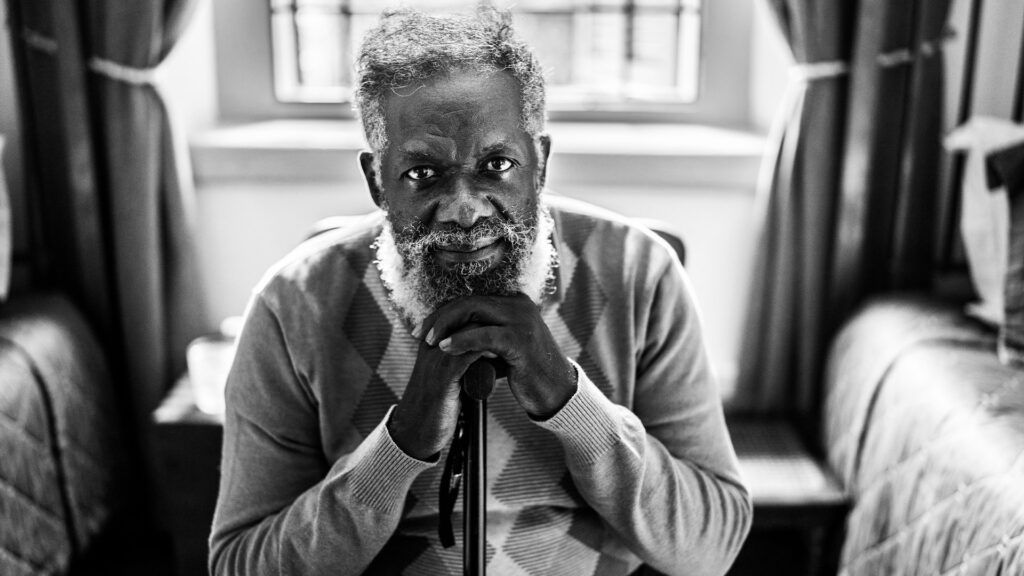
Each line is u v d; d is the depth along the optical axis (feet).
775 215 7.18
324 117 8.34
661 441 3.69
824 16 6.74
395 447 3.17
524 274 3.17
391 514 3.29
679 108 8.27
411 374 3.29
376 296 3.61
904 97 6.92
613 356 3.64
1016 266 6.03
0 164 6.97
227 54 8.23
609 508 3.41
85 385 6.98
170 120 7.20
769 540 7.61
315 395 3.58
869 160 6.90
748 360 7.54
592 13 8.14
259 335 3.61
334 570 3.38
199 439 6.53
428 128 3.03
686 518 3.49
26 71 7.19
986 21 7.02
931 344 6.17
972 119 6.88
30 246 7.41
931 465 5.38
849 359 6.77
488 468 3.57
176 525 6.66
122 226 7.22
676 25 8.19
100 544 7.64
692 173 7.48
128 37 6.91
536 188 3.25
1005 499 4.65
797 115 6.97
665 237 4.71
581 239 3.72
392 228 3.20
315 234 4.44
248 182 7.63
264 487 3.60
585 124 8.27
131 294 7.31
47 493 6.30
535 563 3.63
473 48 3.06
